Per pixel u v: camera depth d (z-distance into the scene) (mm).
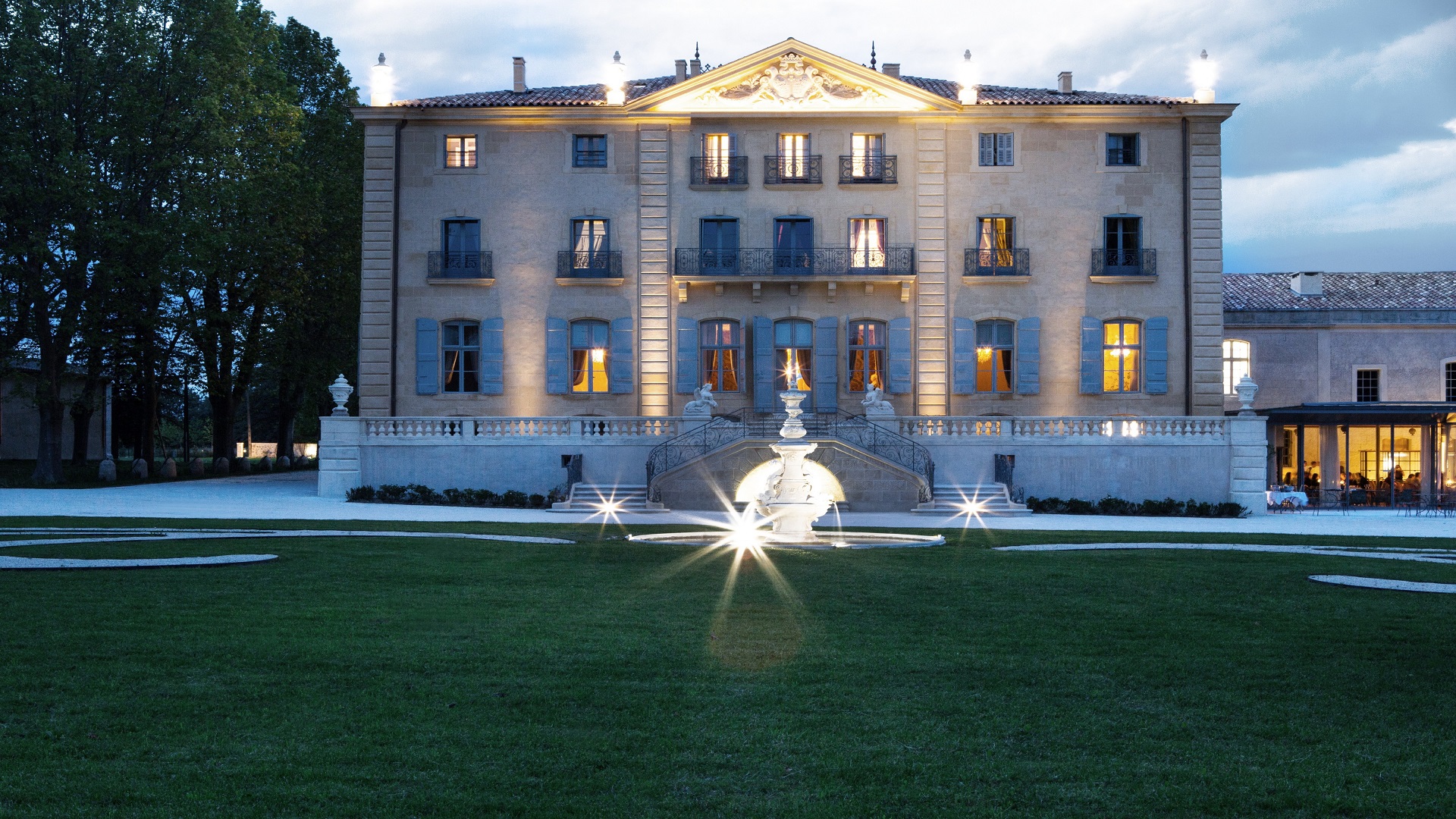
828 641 10625
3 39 36688
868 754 7238
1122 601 13195
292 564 15508
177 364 45219
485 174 36875
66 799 6262
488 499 31922
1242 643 10656
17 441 55375
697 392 35812
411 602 12523
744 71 36531
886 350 36812
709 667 9477
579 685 8852
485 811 6207
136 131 37188
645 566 16156
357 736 7484
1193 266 36406
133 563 14695
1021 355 36500
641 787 6594
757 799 6426
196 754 7070
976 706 8375
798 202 36812
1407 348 40062
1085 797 6504
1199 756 7273
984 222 36906
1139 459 32719
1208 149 36500
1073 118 36656
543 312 36750
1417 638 10922
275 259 43969
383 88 37406
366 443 33000
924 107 36531
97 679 8773
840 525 25719
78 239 36344
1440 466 37500
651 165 36844
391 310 36594
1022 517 29344
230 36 38812
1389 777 6875
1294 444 38969
